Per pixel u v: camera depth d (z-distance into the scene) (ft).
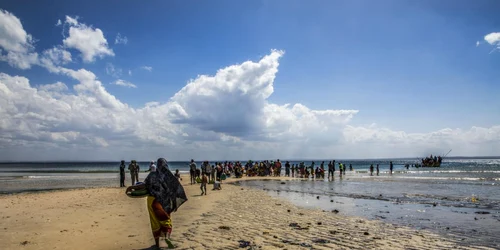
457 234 29.07
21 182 111.34
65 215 37.04
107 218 34.91
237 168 136.56
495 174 144.97
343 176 142.61
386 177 129.29
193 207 45.27
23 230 28.68
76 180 121.19
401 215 40.06
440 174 150.51
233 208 44.39
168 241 22.02
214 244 24.27
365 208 46.24
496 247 24.58
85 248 22.61
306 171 130.62
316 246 24.31
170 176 23.40
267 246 23.99
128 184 97.40
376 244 25.14
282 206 47.24
